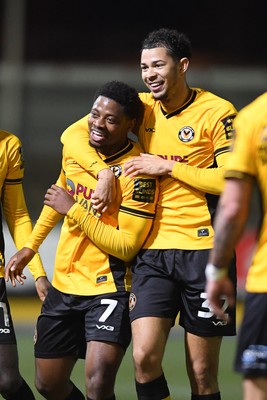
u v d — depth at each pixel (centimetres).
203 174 1554
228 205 1176
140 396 1545
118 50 6262
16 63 5738
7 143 1645
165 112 1616
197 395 1597
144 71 1595
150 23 6325
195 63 6003
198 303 1570
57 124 4969
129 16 6369
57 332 1623
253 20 6197
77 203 1598
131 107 1577
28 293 4266
